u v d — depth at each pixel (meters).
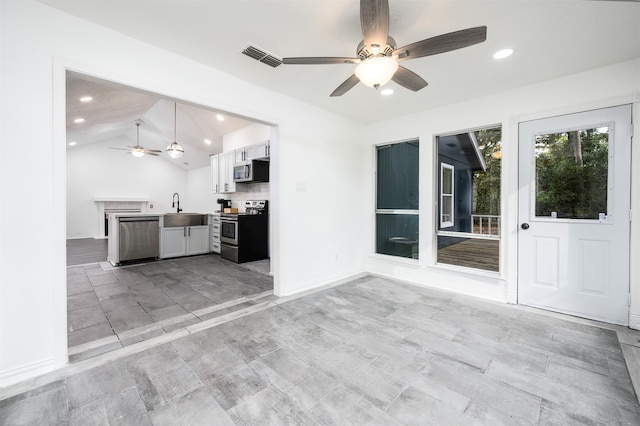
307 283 3.55
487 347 2.12
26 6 1.70
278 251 3.28
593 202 2.58
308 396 1.59
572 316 2.68
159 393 1.60
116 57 2.04
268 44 2.20
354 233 4.26
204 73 2.51
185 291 3.45
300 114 3.40
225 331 2.38
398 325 2.50
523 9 1.76
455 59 2.37
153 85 2.21
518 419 1.42
